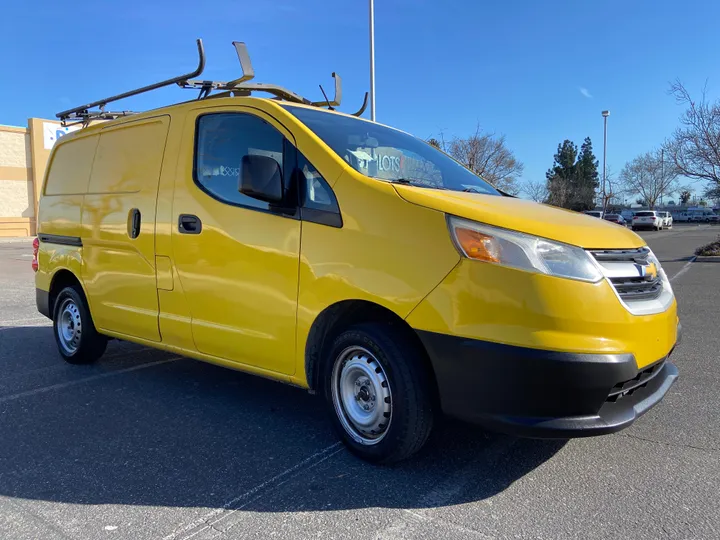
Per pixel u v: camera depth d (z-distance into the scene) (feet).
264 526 9.07
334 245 11.03
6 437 12.73
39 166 117.70
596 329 9.34
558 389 9.14
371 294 10.47
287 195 11.93
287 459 11.54
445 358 9.79
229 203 12.89
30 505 9.77
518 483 10.46
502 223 9.77
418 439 10.48
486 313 9.45
